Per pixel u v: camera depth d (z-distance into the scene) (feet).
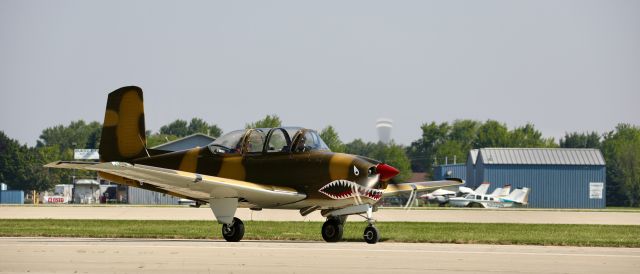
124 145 180.55
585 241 159.94
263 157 164.14
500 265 108.78
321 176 158.30
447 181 179.73
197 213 320.29
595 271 104.01
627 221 284.20
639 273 103.04
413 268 104.99
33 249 128.16
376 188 156.35
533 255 122.83
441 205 608.60
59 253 121.49
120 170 137.80
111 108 182.09
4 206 446.19
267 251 126.52
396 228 213.46
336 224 161.99
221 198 156.97
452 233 190.19
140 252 123.44
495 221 278.05
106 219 261.24
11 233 177.78
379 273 100.48
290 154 162.30
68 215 295.48
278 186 161.17
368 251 127.95
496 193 604.49
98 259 113.39
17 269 103.30
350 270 102.89
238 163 165.89
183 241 156.66
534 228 219.61
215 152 168.86
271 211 327.47
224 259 114.01
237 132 169.68
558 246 151.12
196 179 144.36
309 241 163.73
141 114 180.24
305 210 164.86
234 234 158.30
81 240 158.10
